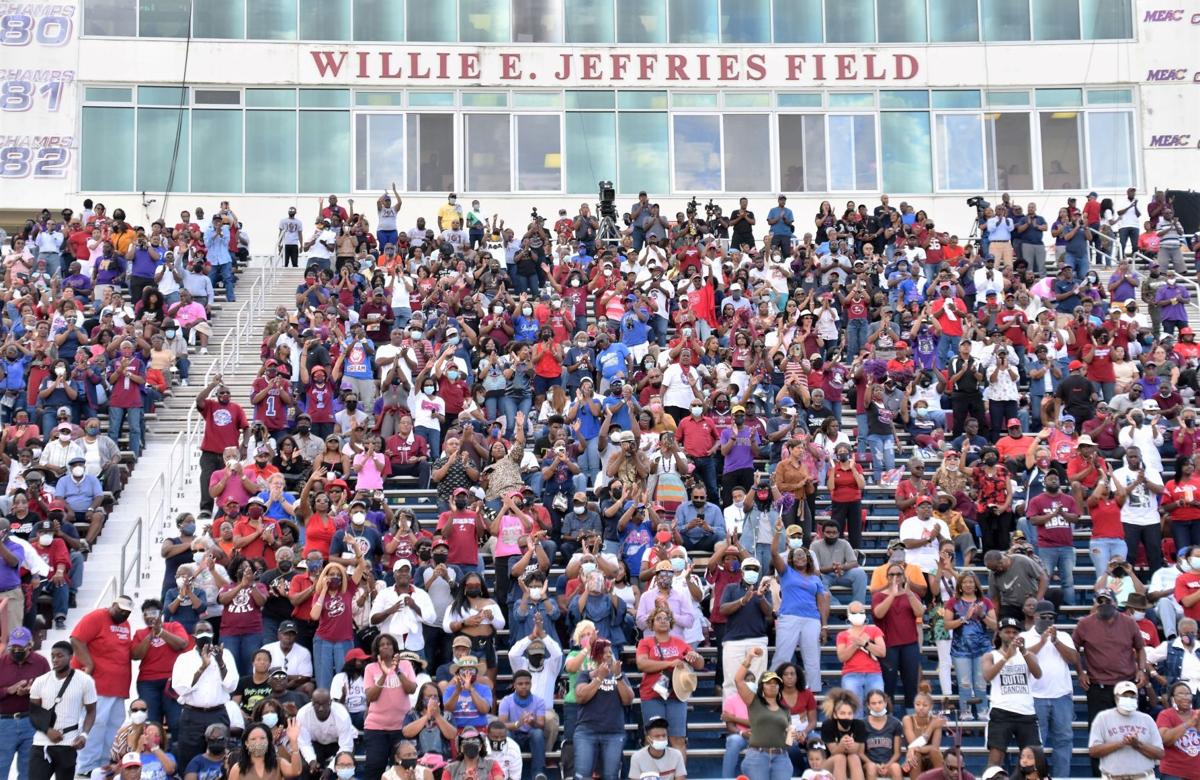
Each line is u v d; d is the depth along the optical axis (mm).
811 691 32094
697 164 74000
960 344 49469
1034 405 50156
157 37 72875
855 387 49469
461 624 34938
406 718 32094
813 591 35281
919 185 74312
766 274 60344
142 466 47000
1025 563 36094
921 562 37531
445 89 73812
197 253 61344
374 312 53562
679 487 41031
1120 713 31766
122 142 72000
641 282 57969
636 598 36344
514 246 62906
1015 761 34156
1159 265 64500
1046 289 59812
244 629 34625
